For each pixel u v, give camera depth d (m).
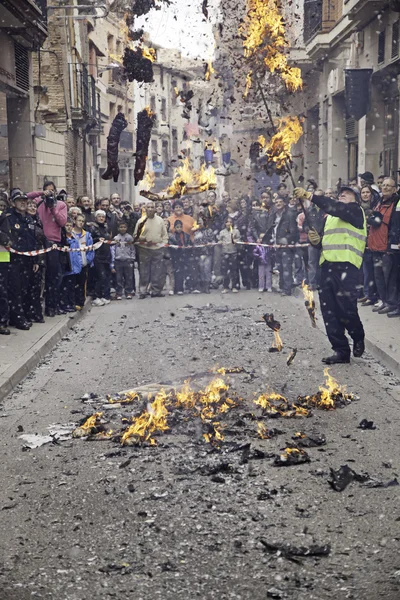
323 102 28.56
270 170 9.80
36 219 12.77
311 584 4.24
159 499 5.42
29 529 5.01
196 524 5.00
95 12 28.28
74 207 14.95
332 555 4.56
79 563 4.54
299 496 5.43
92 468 6.09
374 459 6.18
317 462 6.11
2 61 18.67
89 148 39.69
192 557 4.57
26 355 10.09
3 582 4.34
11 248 11.90
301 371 9.38
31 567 4.50
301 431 6.93
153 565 4.48
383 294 12.97
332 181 27.28
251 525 4.97
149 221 17.17
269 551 4.62
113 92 48.06
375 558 4.52
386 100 21.53
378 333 11.09
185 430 6.96
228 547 4.68
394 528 4.89
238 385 8.70
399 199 12.34
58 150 27.89
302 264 17.56
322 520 5.03
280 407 7.66
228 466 5.97
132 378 9.20
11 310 12.12
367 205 13.86
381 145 21.94
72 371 9.73
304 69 29.47
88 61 36.56
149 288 18.05
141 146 7.63
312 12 28.03
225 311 14.66
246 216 17.62
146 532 4.91
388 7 20.09
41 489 5.69
